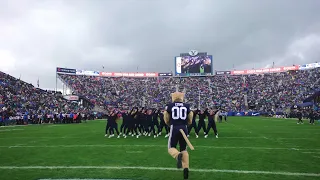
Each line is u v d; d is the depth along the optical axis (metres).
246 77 76.25
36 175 6.39
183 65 74.75
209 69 73.75
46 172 6.69
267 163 7.67
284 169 6.89
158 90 73.44
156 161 8.06
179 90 72.94
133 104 65.19
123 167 7.21
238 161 7.98
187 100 68.12
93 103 60.44
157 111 17.16
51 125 30.06
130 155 9.20
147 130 16.69
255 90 68.62
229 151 9.95
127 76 80.38
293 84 65.19
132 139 14.77
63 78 69.25
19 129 23.58
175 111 5.78
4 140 14.38
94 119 48.41
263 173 6.45
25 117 32.66
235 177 6.07
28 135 17.47
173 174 6.39
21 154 9.57
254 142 12.73
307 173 6.45
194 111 15.45
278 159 8.30
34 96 46.78
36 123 33.44
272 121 34.66
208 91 71.75
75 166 7.38
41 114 36.94
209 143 12.41
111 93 68.94
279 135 16.19
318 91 50.16
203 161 7.98
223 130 20.27
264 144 11.95
